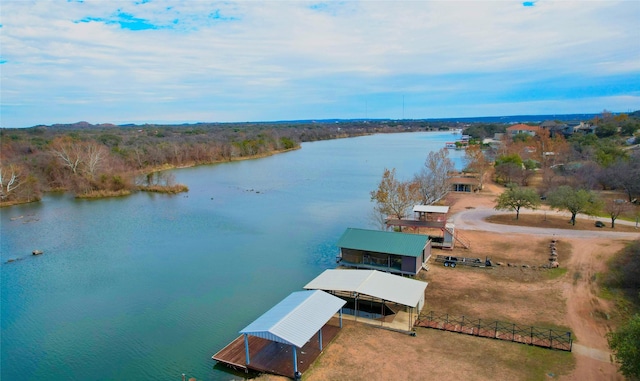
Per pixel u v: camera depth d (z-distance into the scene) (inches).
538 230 2190.0
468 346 1115.3
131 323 1368.1
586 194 2251.5
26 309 1487.5
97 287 1667.1
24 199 3398.1
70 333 1316.4
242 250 2086.6
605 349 1081.4
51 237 2380.7
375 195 2416.3
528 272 1626.5
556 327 1200.8
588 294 1407.5
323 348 1125.7
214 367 1109.1
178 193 3705.7
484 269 1678.2
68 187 3969.0
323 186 3919.8
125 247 2170.3
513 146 4987.7
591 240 1973.4
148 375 1090.7
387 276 1390.3
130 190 3786.9
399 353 1090.1
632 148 4229.8
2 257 2044.8
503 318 1264.8
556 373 983.0
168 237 2338.8
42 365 1153.4
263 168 5359.3
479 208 2773.1
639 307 1285.7
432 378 976.3
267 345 1162.0
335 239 2235.5
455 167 4845.0
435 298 1424.7
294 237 2287.2
